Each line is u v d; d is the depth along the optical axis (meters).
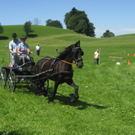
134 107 7.86
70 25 139.62
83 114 6.57
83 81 12.22
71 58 6.76
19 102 7.02
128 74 14.96
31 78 8.25
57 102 7.70
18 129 5.00
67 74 6.79
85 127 5.54
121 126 5.88
